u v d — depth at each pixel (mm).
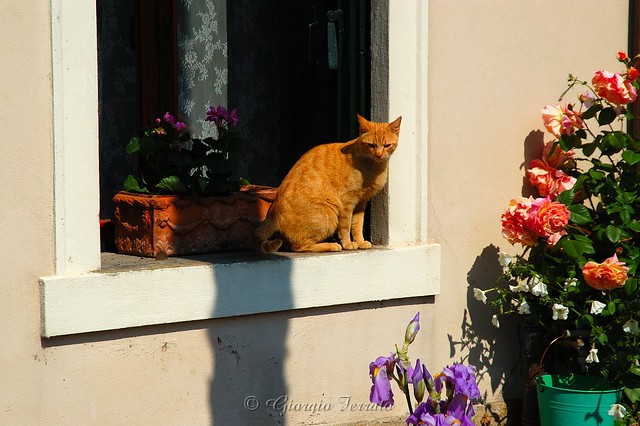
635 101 7160
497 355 6863
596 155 7176
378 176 6273
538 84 6863
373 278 6258
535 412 6598
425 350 6586
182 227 6078
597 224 6523
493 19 6652
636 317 6246
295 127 7207
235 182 6391
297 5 7066
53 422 5355
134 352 5570
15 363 5230
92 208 5410
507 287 6852
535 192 6941
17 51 5145
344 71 6609
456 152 6609
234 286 5797
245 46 7219
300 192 6184
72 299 5289
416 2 6340
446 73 6523
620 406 6039
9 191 5168
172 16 6812
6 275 5176
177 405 5734
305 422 6180
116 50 6836
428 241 6559
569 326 6598
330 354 6227
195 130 7070
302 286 6016
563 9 6898
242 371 5934
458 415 4594
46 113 5254
